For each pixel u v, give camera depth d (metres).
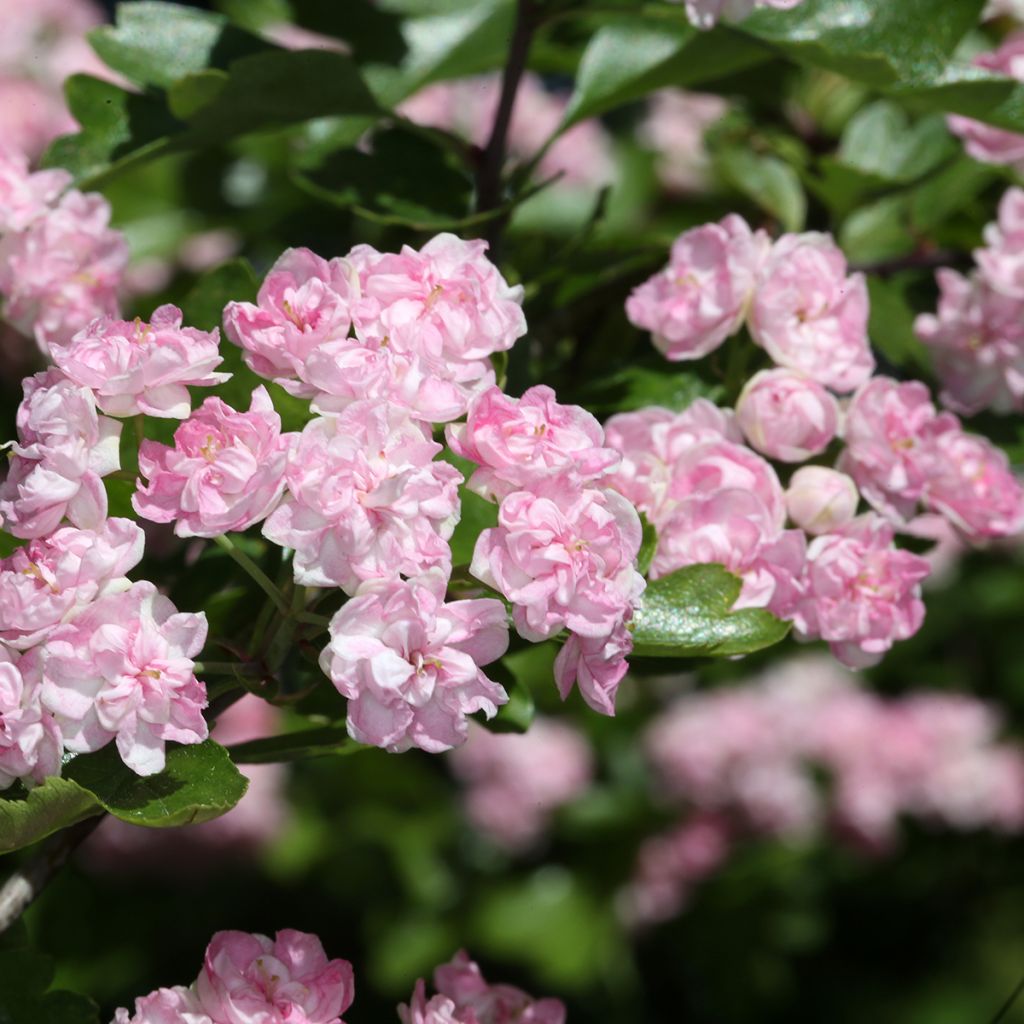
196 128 0.51
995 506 0.51
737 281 0.50
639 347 0.54
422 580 0.43
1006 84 0.50
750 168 0.59
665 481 0.48
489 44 0.56
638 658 0.49
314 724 0.49
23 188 0.51
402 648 0.43
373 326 0.45
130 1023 0.45
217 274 0.49
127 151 0.52
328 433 0.44
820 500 0.49
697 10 0.48
